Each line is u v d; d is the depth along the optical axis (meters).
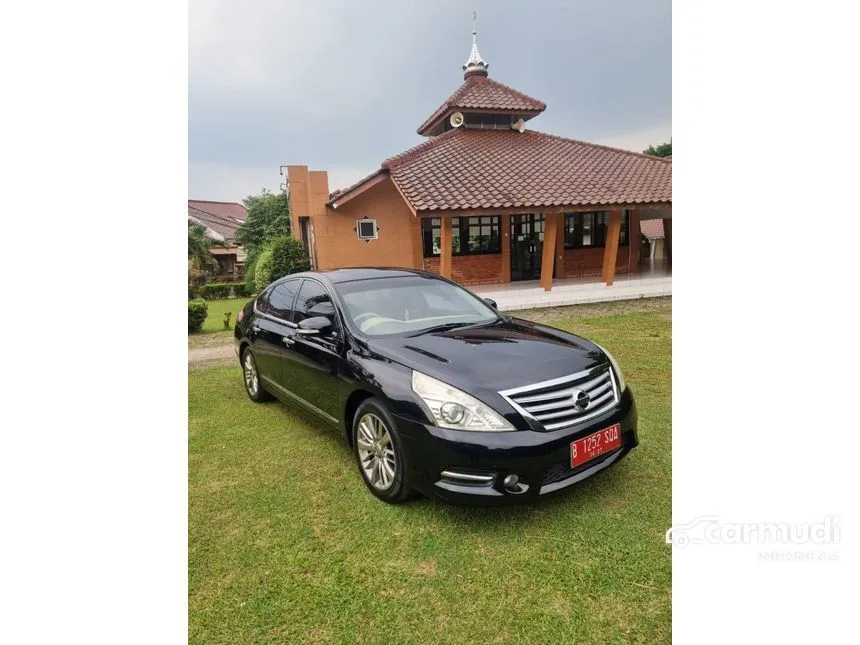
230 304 17.20
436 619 2.17
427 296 4.18
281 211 32.06
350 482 3.39
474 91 14.77
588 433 2.78
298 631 2.14
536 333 3.65
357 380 3.24
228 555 2.65
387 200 12.97
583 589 2.30
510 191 11.16
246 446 4.08
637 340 7.14
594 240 14.77
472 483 2.63
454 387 2.75
